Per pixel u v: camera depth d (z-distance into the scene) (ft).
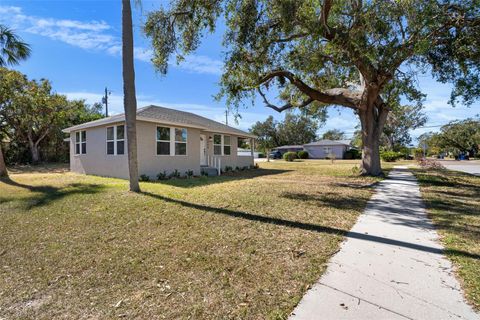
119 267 11.90
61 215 20.06
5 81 65.21
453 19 29.43
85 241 15.10
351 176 45.57
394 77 36.58
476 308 8.44
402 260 12.07
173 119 47.37
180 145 48.88
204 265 11.81
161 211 20.27
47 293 10.13
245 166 69.72
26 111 73.31
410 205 23.44
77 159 54.85
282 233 15.65
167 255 12.94
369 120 44.60
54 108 79.05
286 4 25.22
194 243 14.28
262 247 13.62
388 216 19.63
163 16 29.22
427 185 35.81
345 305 8.70
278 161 116.98
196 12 28.32
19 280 11.20
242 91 36.19
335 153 152.05
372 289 9.65
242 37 28.17
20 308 9.23
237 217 18.78
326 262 11.90
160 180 42.14
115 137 44.01
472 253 12.72
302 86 41.04
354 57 31.50
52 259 13.02
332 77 43.14
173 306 8.93
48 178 41.78
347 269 11.23
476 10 28.25
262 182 38.65
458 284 9.90
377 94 41.88
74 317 8.59
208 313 8.49
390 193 29.48
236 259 12.30
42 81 78.13
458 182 39.06
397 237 15.10
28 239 15.72
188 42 30.89
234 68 32.01
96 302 9.39
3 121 75.77
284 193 28.37
